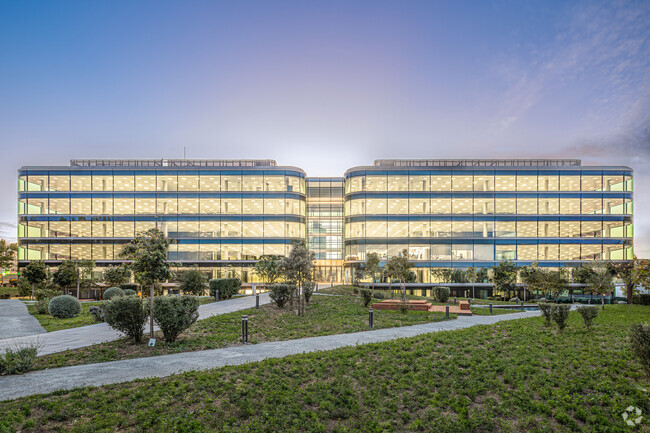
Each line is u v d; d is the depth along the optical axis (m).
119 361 12.28
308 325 19.91
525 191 51.28
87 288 42.59
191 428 7.73
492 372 11.14
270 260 36.16
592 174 51.50
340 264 57.28
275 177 52.72
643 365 9.87
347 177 54.88
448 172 52.03
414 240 50.94
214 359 12.56
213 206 51.50
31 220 50.31
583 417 8.49
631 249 50.44
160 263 14.83
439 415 8.67
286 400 9.12
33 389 9.38
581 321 20.86
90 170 51.22
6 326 19.52
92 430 7.38
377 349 13.77
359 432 8.01
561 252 50.47
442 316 23.59
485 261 50.28
